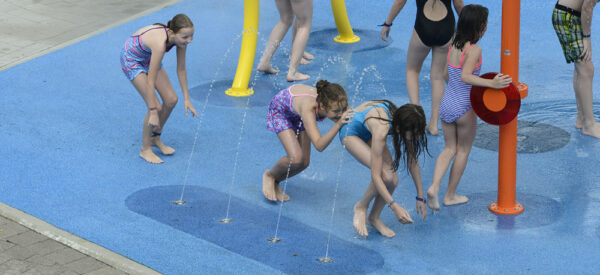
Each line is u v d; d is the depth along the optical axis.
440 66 8.62
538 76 10.60
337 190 7.53
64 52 12.05
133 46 7.85
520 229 6.61
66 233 6.69
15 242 6.56
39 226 6.80
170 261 6.20
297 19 10.48
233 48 12.31
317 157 8.31
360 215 6.61
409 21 13.62
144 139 8.21
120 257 6.27
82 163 8.20
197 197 7.41
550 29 12.78
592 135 8.53
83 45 12.40
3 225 6.88
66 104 9.93
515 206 6.95
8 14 14.23
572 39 8.32
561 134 8.63
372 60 11.56
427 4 8.40
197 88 10.55
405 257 6.22
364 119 6.27
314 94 6.67
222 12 14.39
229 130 9.09
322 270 6.03
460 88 6.65
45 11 14.45
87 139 8.85
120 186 7.66
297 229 6.75
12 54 11.99
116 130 9.12
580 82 8.45
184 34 7.64
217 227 6.80
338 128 6.14
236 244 6.49
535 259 6.11
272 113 6.98
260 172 7.96
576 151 8.18
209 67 11.43
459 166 6.96
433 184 6.79
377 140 5.97
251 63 10.37
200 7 14.75
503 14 6.25
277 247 6.43
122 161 8.27
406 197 7.34
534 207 6.99
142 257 6.27
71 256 6.33
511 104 6.35
